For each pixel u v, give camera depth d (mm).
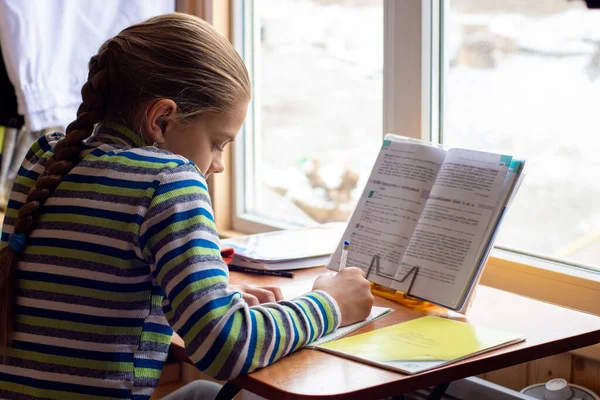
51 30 2000
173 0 2244
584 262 1568
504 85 1662
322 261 1518
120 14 2119
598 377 1459
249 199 2328
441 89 1782
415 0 1718
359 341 1087
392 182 1414
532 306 1296
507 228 1702
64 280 1038
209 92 1100
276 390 930
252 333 987
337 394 912
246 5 2270
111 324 1023
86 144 1113
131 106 1097
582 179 1553
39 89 1997
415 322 1188
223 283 995
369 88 1977
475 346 1068
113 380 1020
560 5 1540
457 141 1772
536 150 1625
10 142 2217
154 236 1000
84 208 1042
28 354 1046
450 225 1296
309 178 2176
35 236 1070
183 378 2330
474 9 1693
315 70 2113
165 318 1064
